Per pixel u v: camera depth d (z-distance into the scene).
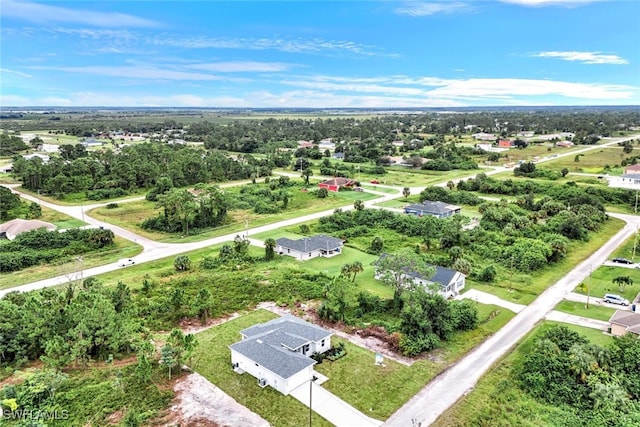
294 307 53.62
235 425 33.25
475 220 91.69
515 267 65.12
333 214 93.62
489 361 41.59
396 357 42.62
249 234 84.81
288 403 35.81
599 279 61.47
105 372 39.94
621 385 36.00
